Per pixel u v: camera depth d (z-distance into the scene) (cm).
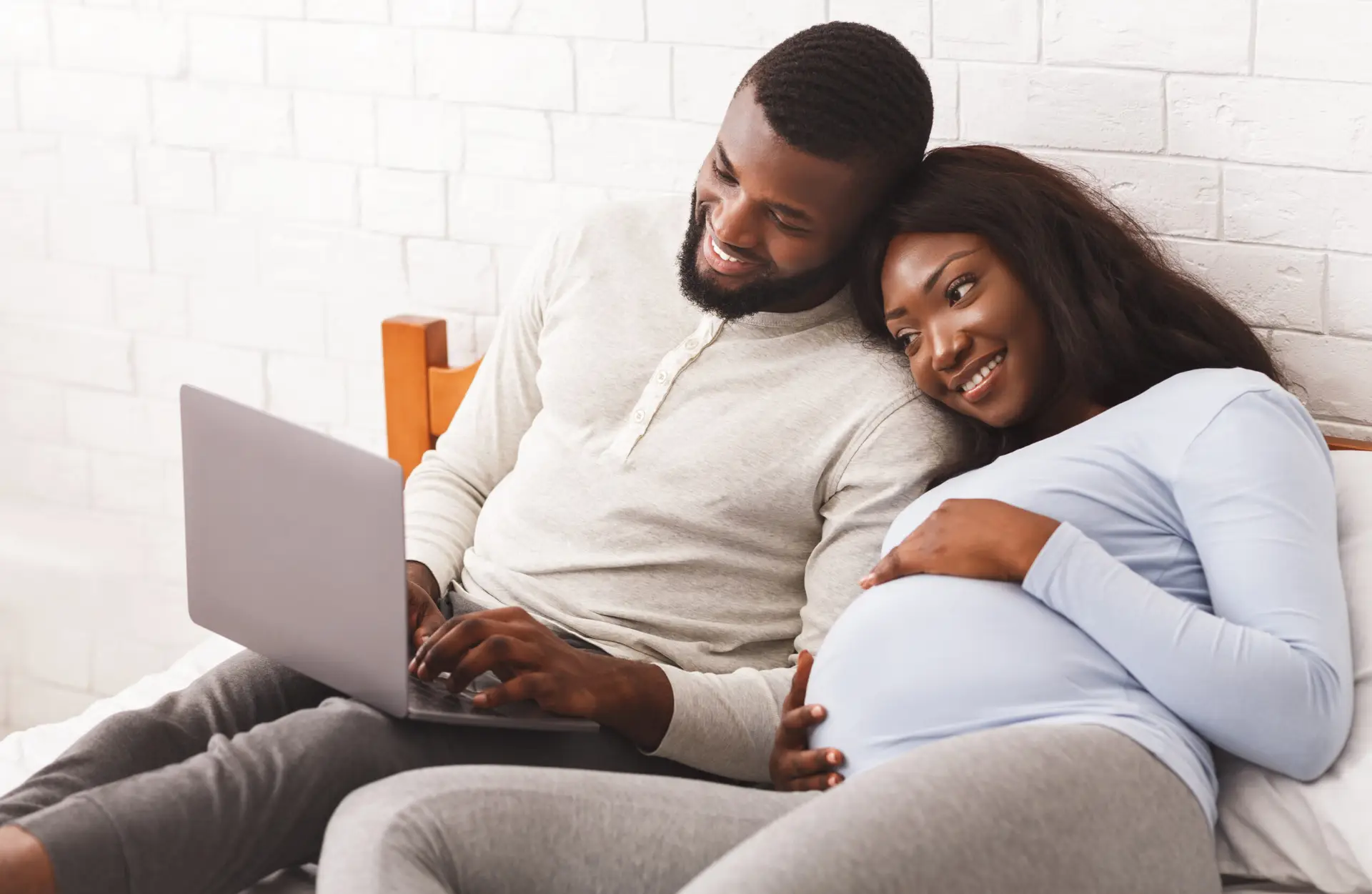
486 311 201
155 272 219
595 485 155
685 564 152
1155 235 163
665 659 151
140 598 233
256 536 132
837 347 152
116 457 229
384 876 104
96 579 235
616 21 183
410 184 200
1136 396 138
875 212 146
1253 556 121
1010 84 166
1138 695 121
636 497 153
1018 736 111
